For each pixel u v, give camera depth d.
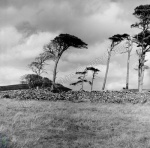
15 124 15.22
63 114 19.56
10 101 28.08
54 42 36.94
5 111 20.00
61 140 12.91
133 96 35.22
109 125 16.67
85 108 24.72
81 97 34.19
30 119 16.80
